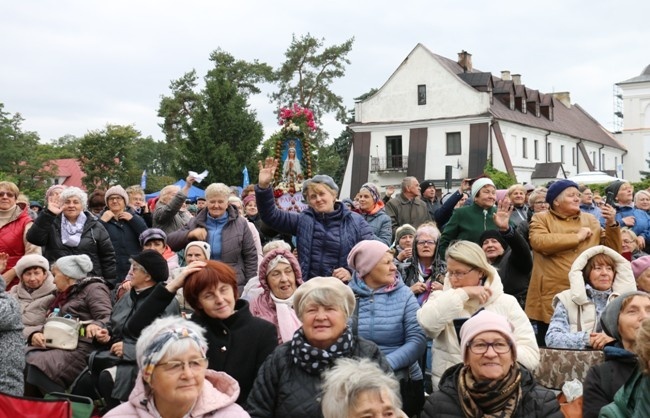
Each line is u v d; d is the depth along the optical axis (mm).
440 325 5332
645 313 4746
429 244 7789
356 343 4828
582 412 4793
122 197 9750
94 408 5934
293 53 56344
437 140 51344
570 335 5785
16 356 5582
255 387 4785
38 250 9164
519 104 55594
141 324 5508
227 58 61906
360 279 5922
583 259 6027
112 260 9070
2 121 74000
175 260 8680
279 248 6266
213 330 5242
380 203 9945
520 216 10320
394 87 52719
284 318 6008
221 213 8617
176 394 3961
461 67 55312
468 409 4293
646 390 4129
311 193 7062
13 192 9234
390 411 3670
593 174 27969
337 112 57094
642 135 75875
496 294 5465
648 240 10906
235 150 50688
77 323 7105
